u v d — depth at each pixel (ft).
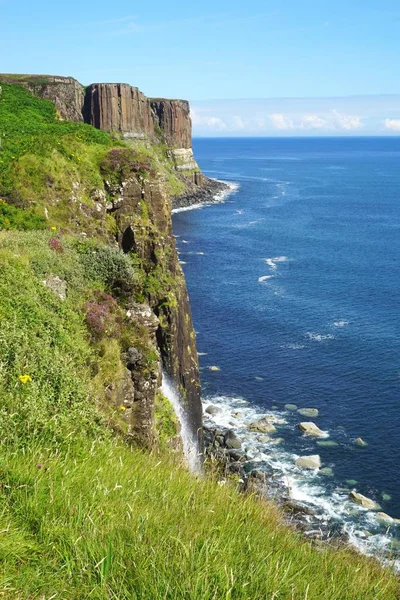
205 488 28.35
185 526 21.66
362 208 508.94
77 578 17.63
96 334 59.88
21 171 93.20
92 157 107.65
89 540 19.02
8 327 45.78
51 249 69.97
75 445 29.35
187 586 17.17
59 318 55.83
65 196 94.17
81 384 43.75
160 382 78.38
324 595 20.03
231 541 21.31
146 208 105.19
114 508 22.16
